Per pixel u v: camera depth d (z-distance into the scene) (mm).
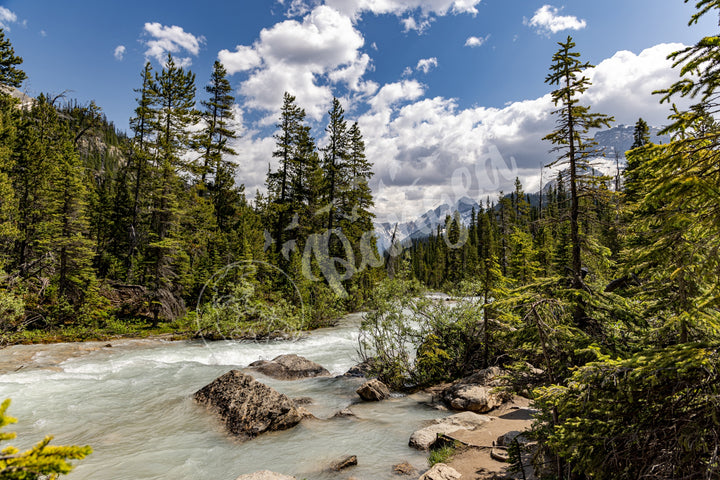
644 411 3824
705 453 3338
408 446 8375
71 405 10719
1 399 11008
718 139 3604
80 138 43906
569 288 10711
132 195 39375
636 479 3629
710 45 3410
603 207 11609
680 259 4863
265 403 9789
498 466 6688
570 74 11781
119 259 37844
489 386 11594
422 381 14578
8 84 36312
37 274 25234
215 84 41969
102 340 20703
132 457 7758
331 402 11930
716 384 3441
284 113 42562
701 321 6953
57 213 24922
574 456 4211
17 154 28906
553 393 4551
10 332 19938
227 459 7707
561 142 11938
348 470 7176
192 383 12977
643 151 4070
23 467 1668
